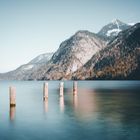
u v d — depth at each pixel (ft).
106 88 448.65
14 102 173.88
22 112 149.69
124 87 472.44
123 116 130.21
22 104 194.59
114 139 84.43
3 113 145.79
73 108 165.99
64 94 303.48
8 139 87.25
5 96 297.74
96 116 131.03
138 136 87.76
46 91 223.71
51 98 247.50
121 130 96.94
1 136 91.20
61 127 104.47
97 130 97.60
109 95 280.10
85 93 319.68
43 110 157.79
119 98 239.71
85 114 138.51
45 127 105.09
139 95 273.75
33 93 347.36
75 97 256.93
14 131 98.58
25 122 116.67
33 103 201.36
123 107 169.07
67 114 139.44
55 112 148.15
